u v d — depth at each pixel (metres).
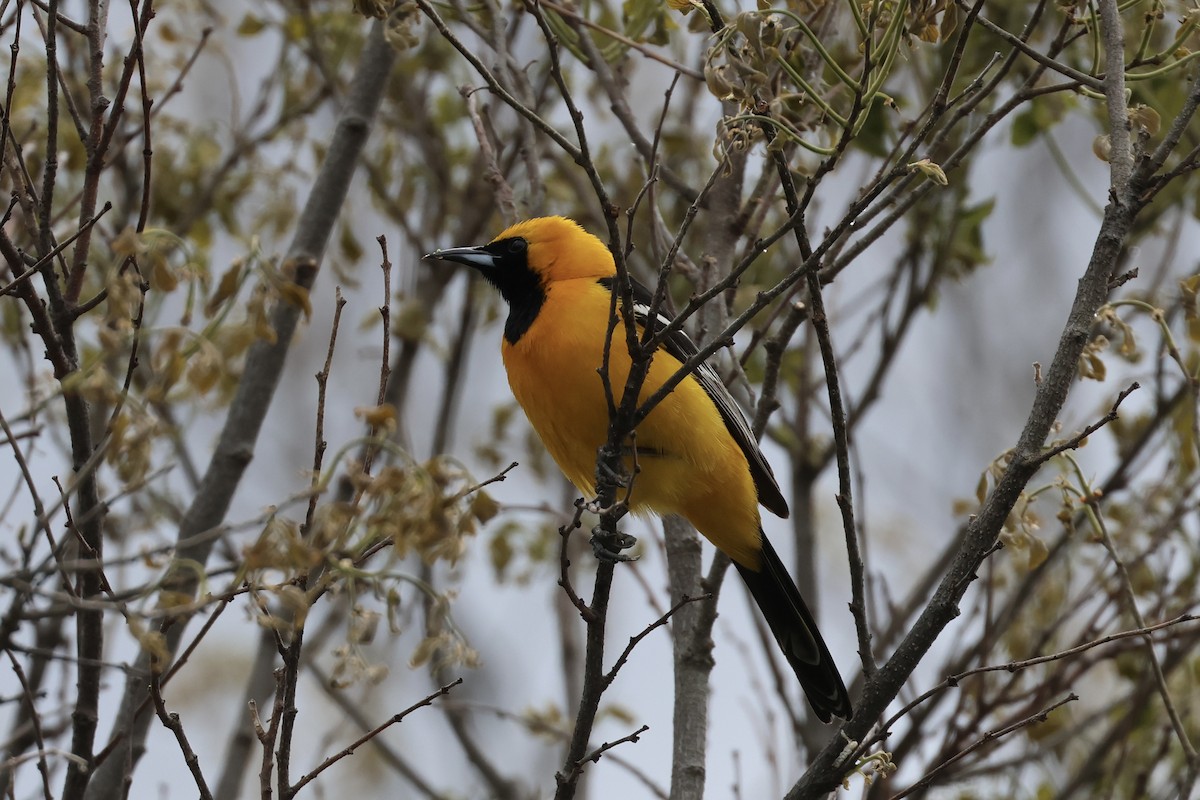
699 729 9.25
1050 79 12.98
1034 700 11.34
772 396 9.59
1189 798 8.80
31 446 8.06
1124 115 7.47
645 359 7.36
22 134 11.62
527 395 9.81
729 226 10.52
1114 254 7.21
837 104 10.22
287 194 13.22
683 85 14.30
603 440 9.62
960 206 13.14
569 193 14.24
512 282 10.18
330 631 12.46
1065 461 9.54
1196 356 11.89
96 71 7.63
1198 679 12.15
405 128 14.32
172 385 6.15
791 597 10.12
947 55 13.14
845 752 7.29
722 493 9.77
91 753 7.68
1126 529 11.85
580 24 10.53
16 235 10.88
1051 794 12.07
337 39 14.01
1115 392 12.96
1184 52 8.26
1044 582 12.30
